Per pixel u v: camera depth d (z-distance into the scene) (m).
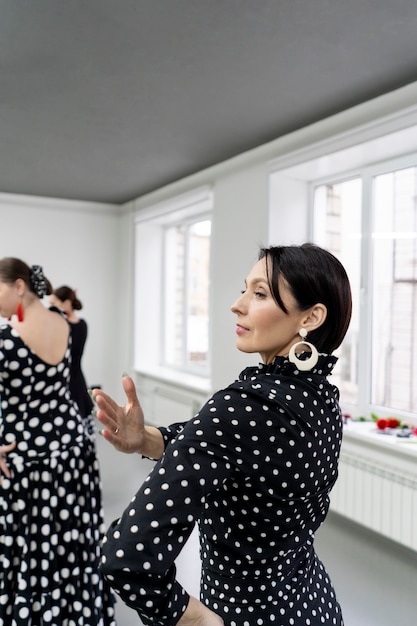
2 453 1.92
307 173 3.70
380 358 3.45
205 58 2.45
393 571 2.83
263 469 0.78
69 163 4.48
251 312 0.89
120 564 0.67
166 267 6.29
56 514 1.98
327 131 3.29
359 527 3.39
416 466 2.76
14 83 2.76
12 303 1.95
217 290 4.46
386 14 2.04
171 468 0.72
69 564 2.00
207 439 0.75
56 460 1.98
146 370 5.98
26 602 1.89
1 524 1.93
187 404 4.98
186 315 5.85
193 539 3.21
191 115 3.25
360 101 3.01
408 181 3.21
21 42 2.29
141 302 6.28
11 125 3.46
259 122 3.38
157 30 2.18
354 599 2.54
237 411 0.78
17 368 1.90
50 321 2.03
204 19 2.09
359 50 2.36
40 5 1.98
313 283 0.86
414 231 3.18
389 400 3.39
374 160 3.33
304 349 0.89
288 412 0.80
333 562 2.92
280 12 2.03
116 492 3.95
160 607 0.71
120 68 2.56
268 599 0.87
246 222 4.08
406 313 3.25
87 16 2.06
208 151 4.07
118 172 4.82
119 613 2.46
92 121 3.38
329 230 3.83
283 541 0.87
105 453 5.00
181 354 5.95
